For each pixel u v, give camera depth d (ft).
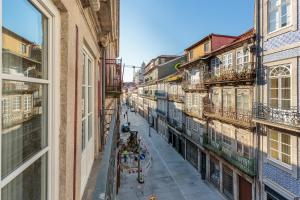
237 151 47.70
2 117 4.23
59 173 6.73
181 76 83.87
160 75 131.54
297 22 30.76
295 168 31.24
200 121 66.80
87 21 11.12
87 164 13.30
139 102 231.09
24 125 5.07
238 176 48.34
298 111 30.60
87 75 12.86
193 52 73.92
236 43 45.42
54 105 6.40
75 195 8.25
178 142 92.22
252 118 38.91
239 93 46.75
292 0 31.42
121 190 57.16
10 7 4.37
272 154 36.65
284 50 33.04
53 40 6.34
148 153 91.30
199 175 67.21
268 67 36.70
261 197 38.99
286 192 32.60
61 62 6.76
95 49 15.80
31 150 5.36
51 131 6.28
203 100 62.49
